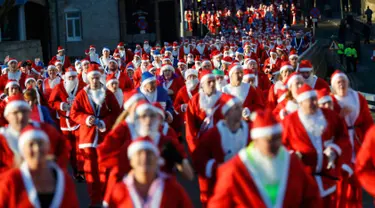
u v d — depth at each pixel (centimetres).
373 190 941
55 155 1055
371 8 9406
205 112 1353
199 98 1359
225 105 1064
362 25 8556
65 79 1855
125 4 6694
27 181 828
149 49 4872
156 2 6762
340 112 1291
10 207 826
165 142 1004
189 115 1365
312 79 1568
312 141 1096
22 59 4756
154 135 1000
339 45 5656
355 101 1296
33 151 816
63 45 6350
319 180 1106
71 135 1814
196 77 1769
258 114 836
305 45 5016
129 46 6488
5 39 5653
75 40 6412
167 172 1008
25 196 825
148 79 1511
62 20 6328
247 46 3297
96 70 1513
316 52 4834
